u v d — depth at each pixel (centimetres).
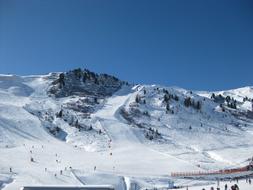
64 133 18075
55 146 15275
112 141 17188
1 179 8519
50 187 2847
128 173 11144
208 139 19488
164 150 16425
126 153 15075
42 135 16950
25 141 15225
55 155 13288
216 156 15925
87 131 18438
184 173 11794
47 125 18512
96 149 15638
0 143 14175
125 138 17938
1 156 11962
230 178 10988
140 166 12625
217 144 18362
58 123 19275
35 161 11788
